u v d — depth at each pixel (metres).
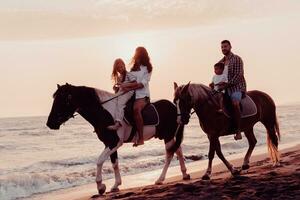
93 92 11.38
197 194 9.30
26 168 24.17
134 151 29.25
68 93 11.20
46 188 16.78
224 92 11.30
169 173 17.39
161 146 34.00
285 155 17.16
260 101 12.50
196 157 23.39
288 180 9.90
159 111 11.98
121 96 11.53
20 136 52.78
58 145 41.38
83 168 23.19
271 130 12.85
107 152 11.39
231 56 11.34
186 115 10.69
